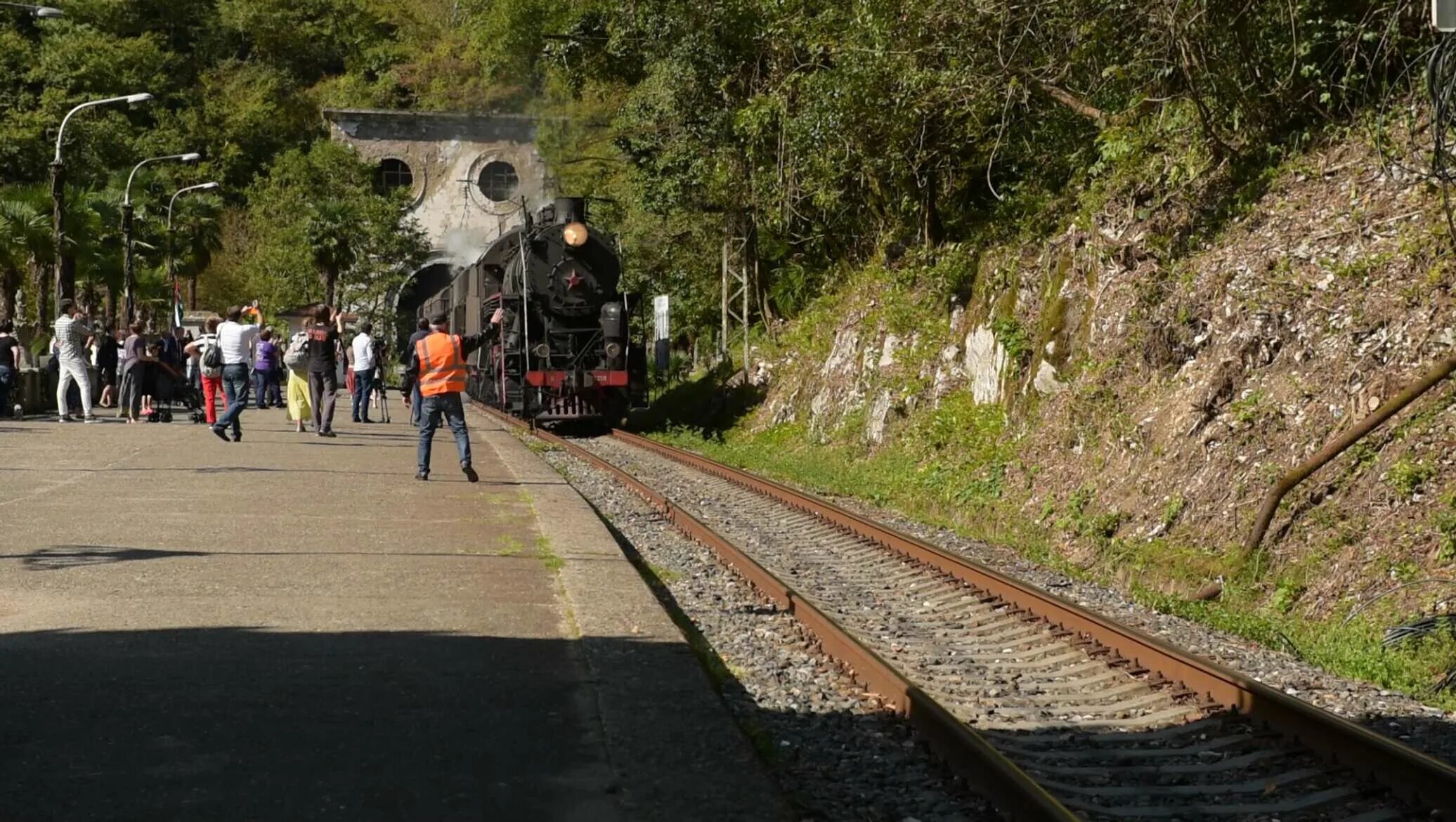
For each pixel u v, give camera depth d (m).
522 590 9.08
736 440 32.09
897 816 5.52
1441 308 12.69
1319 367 13.66
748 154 29.92
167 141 90.00
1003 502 18.09
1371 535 11.57
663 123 34.16
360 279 68.31
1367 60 15.93
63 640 7.29
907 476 21.45
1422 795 5.72
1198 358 15.76
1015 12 19.09
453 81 89.50
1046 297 20.31
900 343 25.72
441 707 6.09
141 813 4.62
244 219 82.12
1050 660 8.80
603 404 33.41
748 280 37.84
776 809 4.90
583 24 37.47
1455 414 11.80
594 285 33.53
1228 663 9.21
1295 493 12.59
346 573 9.57
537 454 23.22
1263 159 17.38
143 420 26.95
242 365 21.06
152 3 103.12
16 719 5.73
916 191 28.09
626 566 10.20
